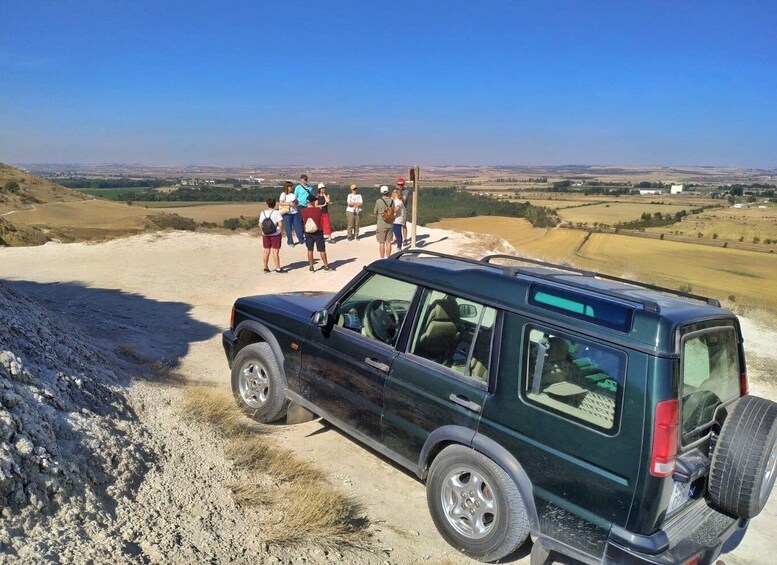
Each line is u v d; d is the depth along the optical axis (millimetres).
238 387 5410
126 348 6652
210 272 13031
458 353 3816
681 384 2920
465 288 3770
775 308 16281
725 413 3414
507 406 3371
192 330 8547
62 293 10352
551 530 3168
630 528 2879
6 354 3754
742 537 4266
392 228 14367
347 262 14633
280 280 12570
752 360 8500
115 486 3412
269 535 3424
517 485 3283
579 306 3252
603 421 3006
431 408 3760
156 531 3160
